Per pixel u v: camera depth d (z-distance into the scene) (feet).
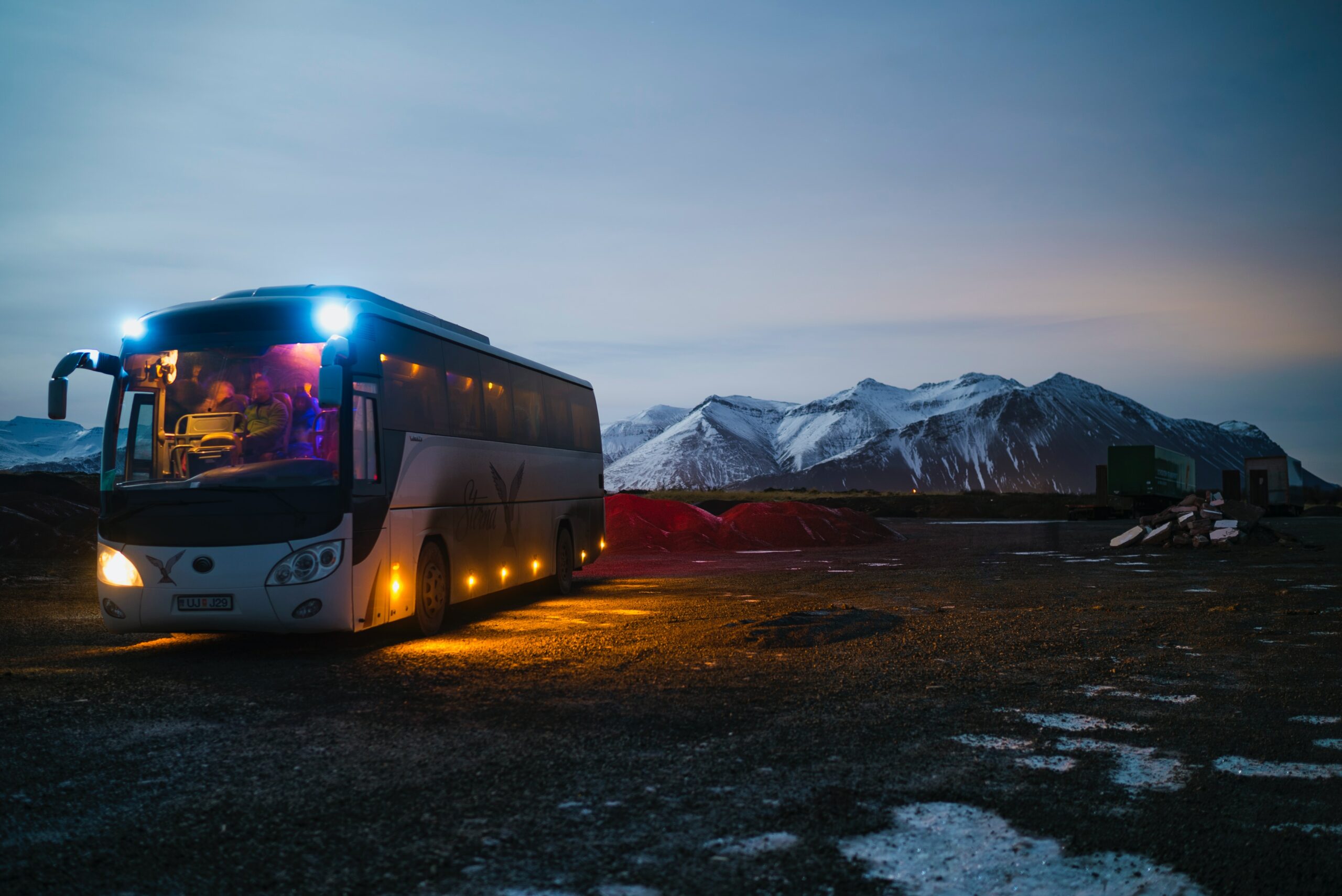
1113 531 123.85
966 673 27.09
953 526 143.84
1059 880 12.58
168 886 12.32
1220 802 15.70
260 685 25.67
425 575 35.04
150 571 29.78
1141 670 27.45
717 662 28.86
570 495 52.06
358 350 31.35
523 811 15.10
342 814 14.94
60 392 30.89
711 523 94.79
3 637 35.35
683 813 15.01
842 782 16.67
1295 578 54.75
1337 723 21.21
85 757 18.25
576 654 30.55
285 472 29.91
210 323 31.50
